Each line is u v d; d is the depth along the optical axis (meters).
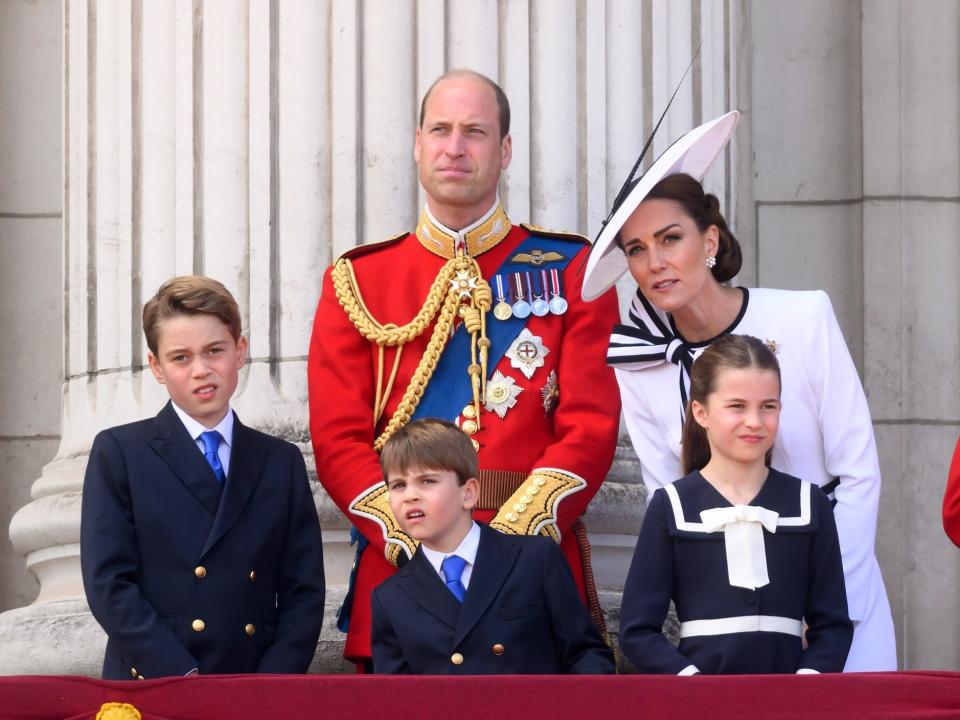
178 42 22.39
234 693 13.35
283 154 21.72
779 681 13.31
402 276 18.75
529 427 17.95
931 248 26.88
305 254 21.53
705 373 15.58
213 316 16.64
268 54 21.91
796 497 15.50
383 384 18.34
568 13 22.27
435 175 18.47
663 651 15.03
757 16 27.45
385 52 21.73
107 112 23.16
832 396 16.59
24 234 27.42
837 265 27.22
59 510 21.97
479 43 21.91
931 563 26.25
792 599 15.21
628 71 22.56
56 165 27.56
